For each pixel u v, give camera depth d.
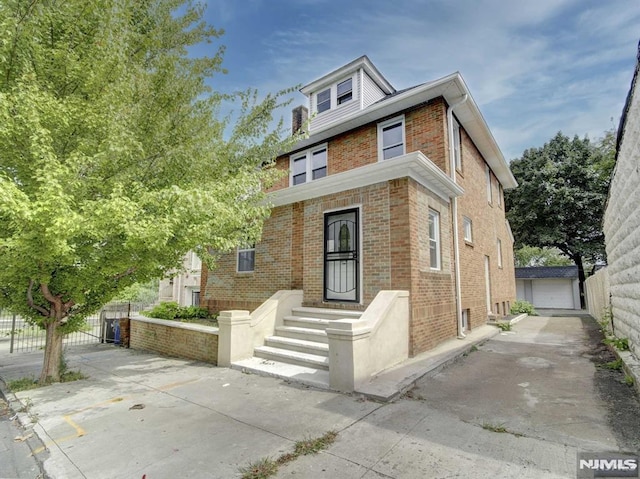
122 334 9.77
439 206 8.51
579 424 3.68
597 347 7.80
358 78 12.48
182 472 2.86
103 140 5.02
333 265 8.00
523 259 40.31
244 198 6.98
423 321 7.01
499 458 3.00
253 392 4.98
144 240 4.71
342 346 4.96
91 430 3.75
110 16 5.18
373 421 3.86
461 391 4.88
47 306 5.98
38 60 4.80
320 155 12.05
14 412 4.50
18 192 3.94
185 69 6.73
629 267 5.75
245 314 6.89
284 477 2.76
